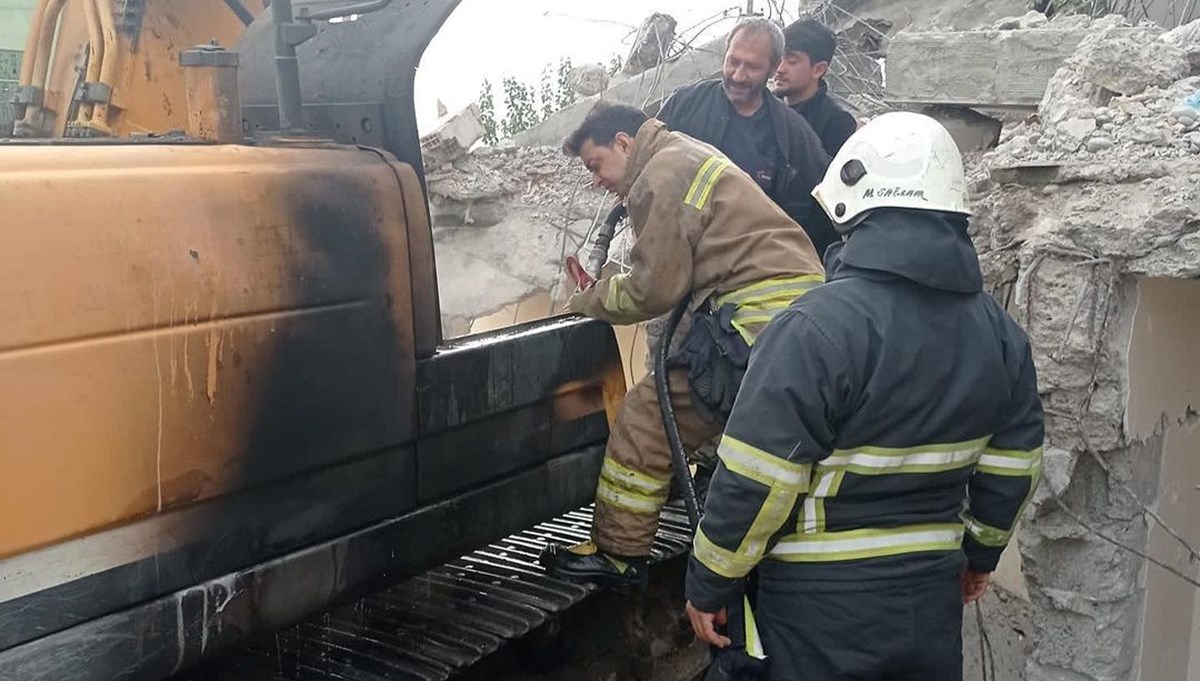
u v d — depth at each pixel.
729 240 2.56
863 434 1.94
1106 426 2.62
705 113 3.56
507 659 2.75
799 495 1.94
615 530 2.62
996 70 3.96
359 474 2.15
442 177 6.03
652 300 2.56
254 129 2.61
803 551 2.02
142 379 1.75
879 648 1.98
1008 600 3.07
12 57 3.44
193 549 1.86
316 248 2.02
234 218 1.88
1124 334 2.60
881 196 1.96
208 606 1.89
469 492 2.43
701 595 2.06
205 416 1.85
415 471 2.28
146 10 2.62
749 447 1.90
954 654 2.06
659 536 2.92
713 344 2.54
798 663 2.03
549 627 2.77
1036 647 2.88
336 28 2.50
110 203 1.72
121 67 2.57
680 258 2.54
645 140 2.66
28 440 1.61
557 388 2.65
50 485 1.64
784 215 2.64
